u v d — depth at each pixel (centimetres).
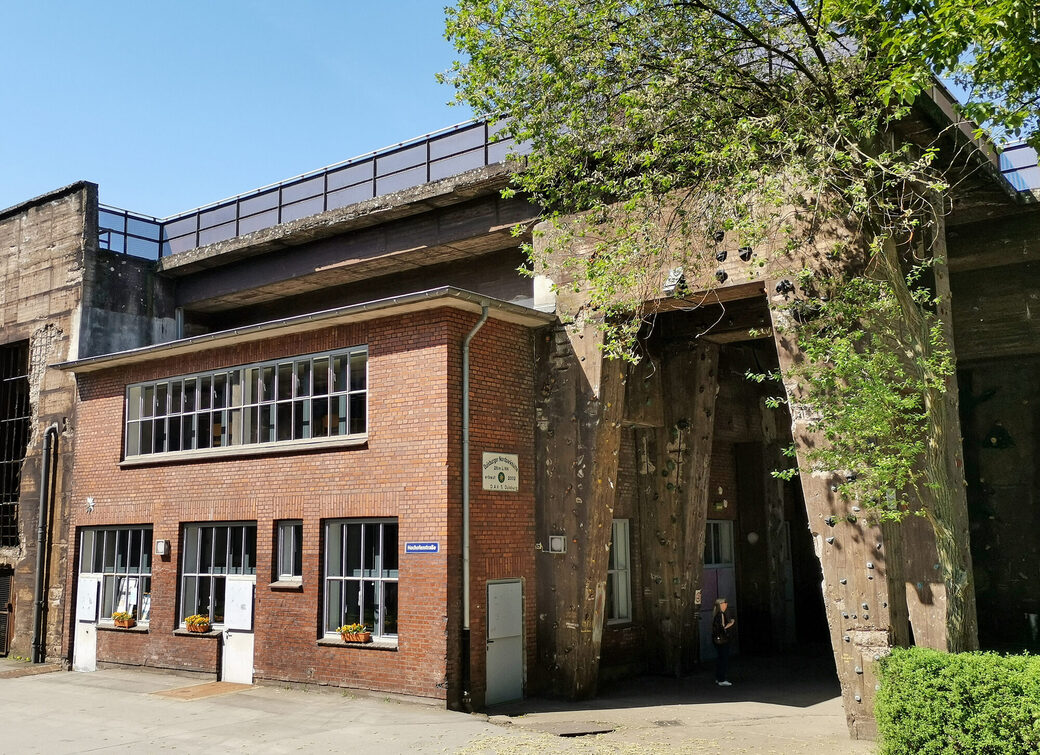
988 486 1942
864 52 1155
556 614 1524
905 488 1245
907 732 950
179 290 2364
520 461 1550
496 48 1275
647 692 1608
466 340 1455
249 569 1627
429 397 1425
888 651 1168
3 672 1848
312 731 1195
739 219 1227
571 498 1535
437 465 1396
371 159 1961
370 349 1516
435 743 1123
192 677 1653
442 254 1914
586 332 1557
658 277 1441
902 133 1360
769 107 1242
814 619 2375
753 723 1315
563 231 1593
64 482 2031
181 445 1783
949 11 995
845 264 1252
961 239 1738
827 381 1075
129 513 1836
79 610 1902
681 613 1795
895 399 1021
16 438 2247
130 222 2283
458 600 1375
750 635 2169
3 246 2370
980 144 1438
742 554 2214
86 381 1998
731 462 2241
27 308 2259
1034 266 1759
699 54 1238
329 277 2095
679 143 1256
